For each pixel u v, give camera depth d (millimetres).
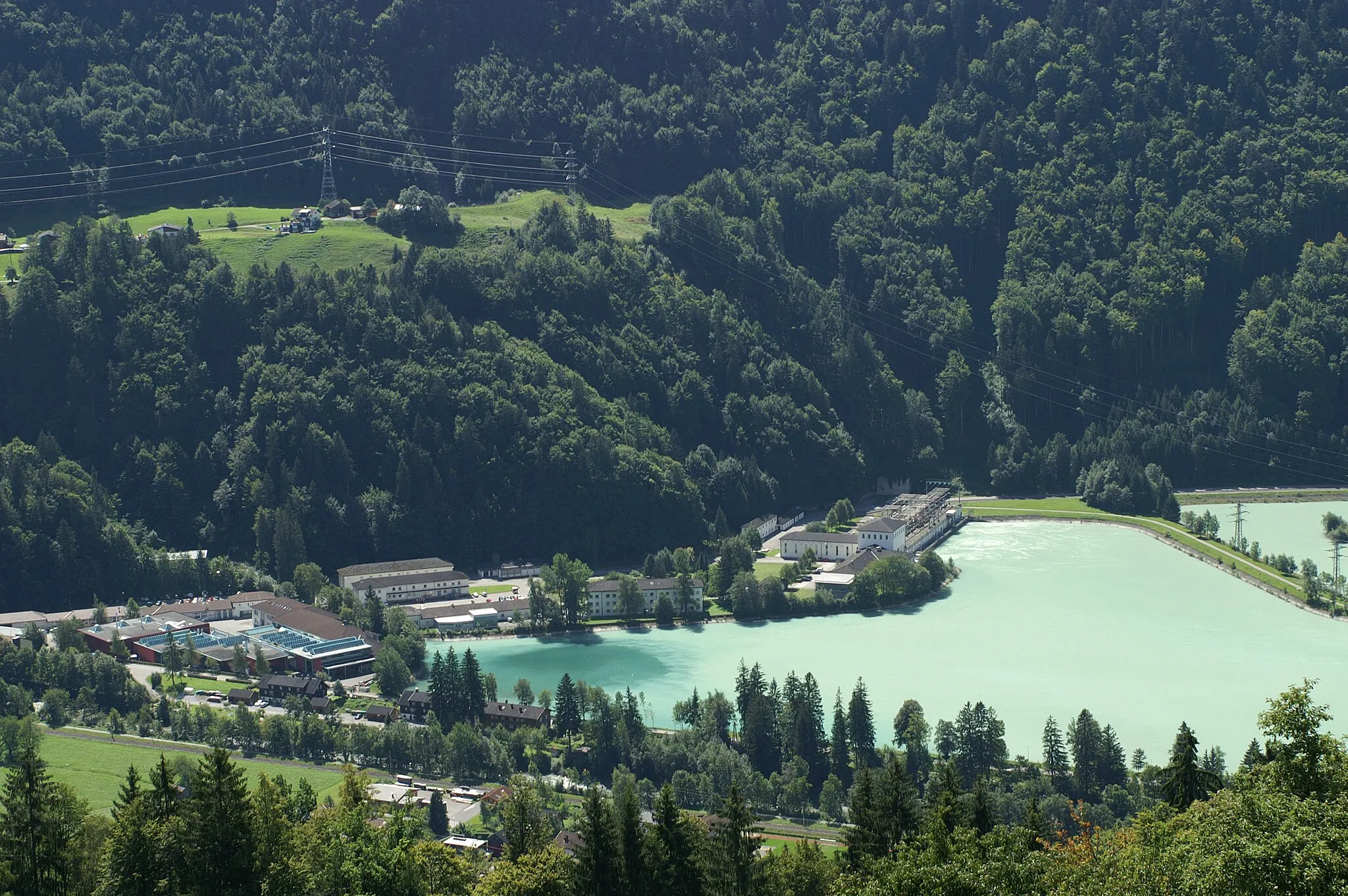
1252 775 174875
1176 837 179750
